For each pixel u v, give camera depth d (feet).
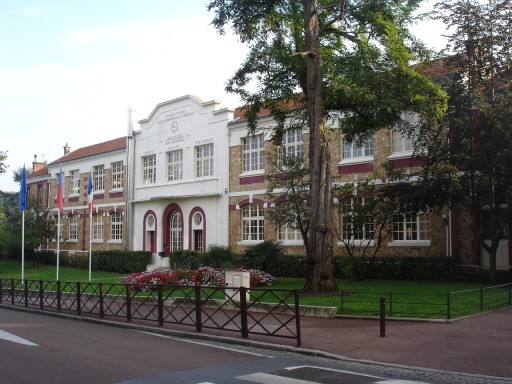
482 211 63.36
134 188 121.70
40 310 56.85
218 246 90.22
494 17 60.23
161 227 112.27
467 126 59.00
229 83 62.59
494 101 59.26
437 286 59.11
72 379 24.95
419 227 73.36
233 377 25.27
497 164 56.24
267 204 90.38
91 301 58.95
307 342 34.12
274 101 63.26
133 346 34.71
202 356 31.17
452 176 59.67
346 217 70.79
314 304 47.11
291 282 72.23
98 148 139.95
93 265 121.90
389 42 53.26
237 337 36.68
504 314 42.24
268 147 91.66
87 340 37.32
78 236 137.80
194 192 104.78
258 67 60.59
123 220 123.13
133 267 109.19
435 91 52.44
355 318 42.65
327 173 55.67
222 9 57.98
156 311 51.78
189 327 42.06
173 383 24.02
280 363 29.14
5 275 105.09
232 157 98.02
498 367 26.86
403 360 28.91
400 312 42.32
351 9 55.36
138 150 121.90
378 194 68.49
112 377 25.35
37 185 159.53
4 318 52.08
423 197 61.21
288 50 59.41
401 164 73.82
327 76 56.03
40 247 150.10
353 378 25.13
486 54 60.23
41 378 25.18
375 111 53.16
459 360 28.43
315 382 24.26
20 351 32.65
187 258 94.07
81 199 138.51
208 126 103.14
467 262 67.26
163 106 115.03
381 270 72.38
